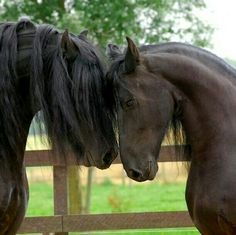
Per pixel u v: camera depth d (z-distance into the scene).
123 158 6.52
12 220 6.66
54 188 9.50
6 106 6.53
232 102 6.61
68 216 9.45
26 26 6.75
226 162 6.44
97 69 6.48
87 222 9.45
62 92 6.38
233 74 6.75
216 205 6.38
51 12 14.55
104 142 6.50
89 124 6.41
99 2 14.11
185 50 6.73
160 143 6.57
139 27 14.54
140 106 6.46
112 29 14.32
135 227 9.42
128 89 6.46
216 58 6.78
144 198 22.03
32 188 27.91
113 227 9.42
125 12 14.10
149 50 6.79
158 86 6.54
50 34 6.65
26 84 6.67
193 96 6.61
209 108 6.59
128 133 6.48
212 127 6.55
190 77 6.60
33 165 9.33
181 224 9.38
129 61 6.47
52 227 9.46
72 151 6.58
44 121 6.55
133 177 6.49
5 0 14.63
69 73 6.47
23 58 6.64
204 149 6.57
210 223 6.46
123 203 20.19
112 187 28.09
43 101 6.50
